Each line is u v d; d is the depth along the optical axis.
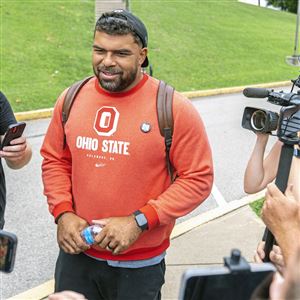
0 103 2.67
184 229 4.50
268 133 2.20
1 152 2.52
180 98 2.27
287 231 1.80
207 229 4.53
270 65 16.34
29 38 12.80
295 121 1.93
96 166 2.26
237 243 4.25
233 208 5.05
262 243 2.18
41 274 3.81
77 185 2.34
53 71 11.41
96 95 2.30
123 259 2.34
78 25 14.45
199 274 1.30
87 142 2.27
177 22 18.25
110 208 2.26
